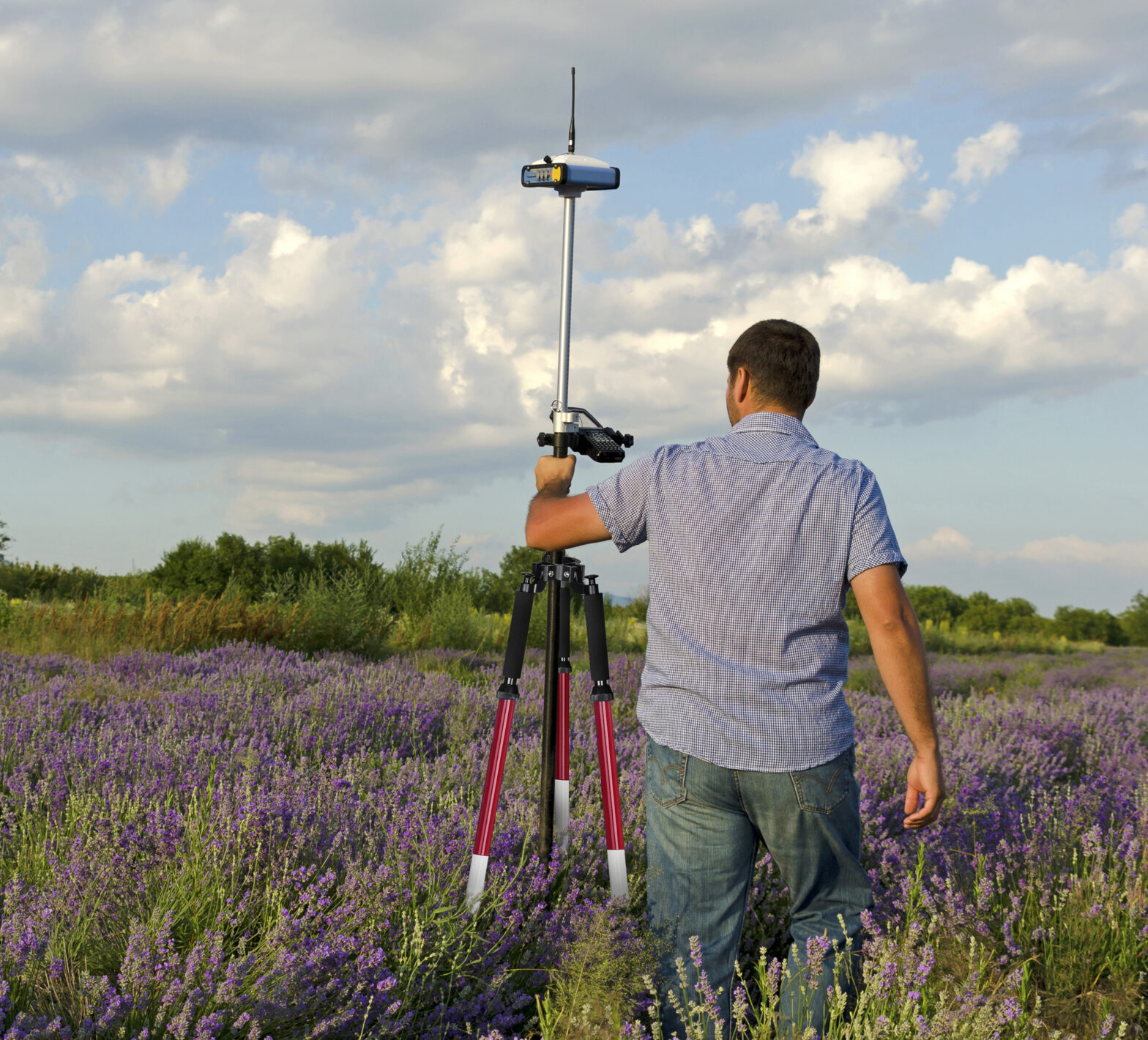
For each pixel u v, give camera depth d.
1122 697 9.09
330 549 19.25
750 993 2.62
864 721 6.87
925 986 2.51
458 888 2.68
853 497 2.17
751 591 2.16
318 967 2.11
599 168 2.75
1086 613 35.16
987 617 33.84
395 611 15.52
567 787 2.97
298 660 9.16
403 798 3.70
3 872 2.89
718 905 2.22
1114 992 2.82
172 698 5.92
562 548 2.47
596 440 2.67
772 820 2.15
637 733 5.78
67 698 5.94
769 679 2.13
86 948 2.34
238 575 17.69
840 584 2.16
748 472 2.24
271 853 2.72
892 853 3.44
